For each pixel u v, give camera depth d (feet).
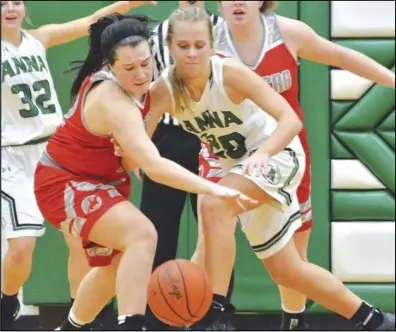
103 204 30.35
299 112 36.88
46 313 45.09
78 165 30.91
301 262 33.27
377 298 44.14
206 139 32.45
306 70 44.16
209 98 30.60
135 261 29.50
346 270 44.14
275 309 43.98
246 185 31.24
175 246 40.52
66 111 44.75
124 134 29.25
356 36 44.21
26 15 44.50
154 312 29.78
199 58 29.78
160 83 30.91
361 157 44.19
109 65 29.86
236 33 35.24
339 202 44.19
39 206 31.60
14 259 38.50
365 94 44.19
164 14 44.52
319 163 44.27
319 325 44.21
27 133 39.65
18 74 39.63
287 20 36.09
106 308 41.96
